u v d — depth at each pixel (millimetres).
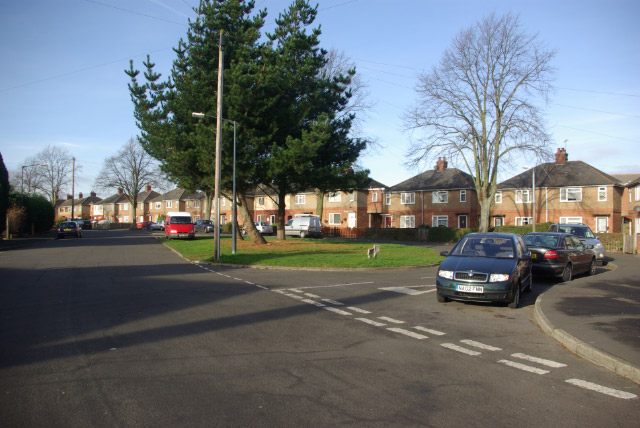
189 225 37500
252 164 22844
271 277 14734
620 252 30328
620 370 5598
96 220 108500
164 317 8430
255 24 24266
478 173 36719
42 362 5734
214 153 22094
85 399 4574
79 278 13914
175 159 23328
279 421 4113
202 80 23047
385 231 47312
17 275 14633
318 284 13148
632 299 10062
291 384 5059
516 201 49438
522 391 4965
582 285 12273
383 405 4508
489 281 9383
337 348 6535
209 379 5184
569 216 46125
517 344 6934
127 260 20281
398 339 7113
